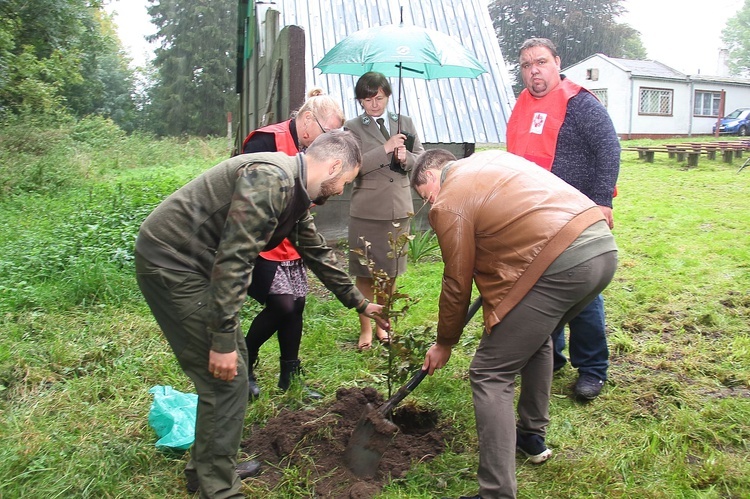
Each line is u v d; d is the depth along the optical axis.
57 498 2.70
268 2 9.40
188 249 2.50
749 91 34.59
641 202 9.88
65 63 20.16
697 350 4.21
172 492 2.81
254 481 2.85
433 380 3.76
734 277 5.73
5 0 17.14
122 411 3.48
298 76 6.06
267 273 3.48
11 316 4.83
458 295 2.64
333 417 3.25
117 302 5.23
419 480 2.85
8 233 7.47
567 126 3.60
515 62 46.53
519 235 2.51
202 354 2.54
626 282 5.71
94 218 7.28
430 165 2.93
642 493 2.74
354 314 5.06
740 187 11.52
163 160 19.84
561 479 2.87
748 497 2.69
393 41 4.31
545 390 2.96
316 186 2.59
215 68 46.06
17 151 15.27
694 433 3.20
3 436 3.17
